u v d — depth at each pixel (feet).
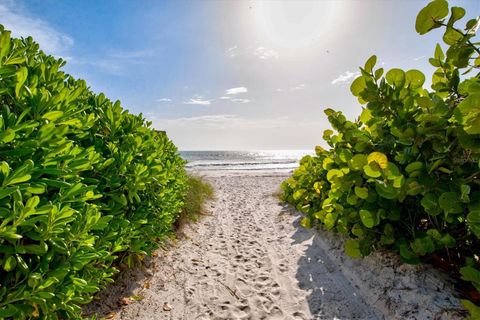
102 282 6.86
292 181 20.40
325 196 13.53
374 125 8.30
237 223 18.39
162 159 13.10
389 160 7.72
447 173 6.33
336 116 10.33
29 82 5.31
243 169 83.97
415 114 7.14
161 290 9.09
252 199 27.94
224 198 28.55
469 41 5.48
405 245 7.13
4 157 4.04
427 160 6.48
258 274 10.46
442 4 5.25
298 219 17.85
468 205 5.60
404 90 7.29
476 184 6.02
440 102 6.24
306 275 10.05
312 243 13.23
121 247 7.20
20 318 4.01
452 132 5.86
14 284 4.19
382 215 7.47
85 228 5.09
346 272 9.61
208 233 16.03
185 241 14.01
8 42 4.12
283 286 9.42
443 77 7.15
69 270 4.60
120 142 8.61
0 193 3.38
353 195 8.50
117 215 7.54
